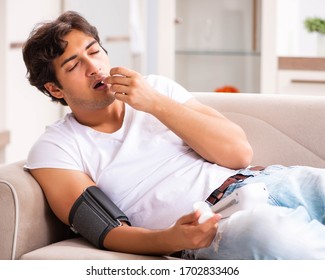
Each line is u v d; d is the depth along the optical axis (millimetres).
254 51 4043
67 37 1921
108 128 2020
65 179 1880
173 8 4133
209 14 4141
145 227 1908
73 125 2002
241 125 2268
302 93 3824
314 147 2197
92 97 1929
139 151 1968
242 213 1629
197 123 1954
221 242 1633
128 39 5035
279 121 2242
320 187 1801
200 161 1998
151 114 1997
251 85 4078
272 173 1909
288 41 4086
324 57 3734
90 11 5008
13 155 3857
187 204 1875
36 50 1954
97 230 1791
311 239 1548
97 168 1941
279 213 1599
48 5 4246
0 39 3686
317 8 4102
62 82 1946
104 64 1953
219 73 4152
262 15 3945
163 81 2146
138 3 5062
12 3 3781
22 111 3951
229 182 1905
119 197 1932
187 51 4184
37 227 1854
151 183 1941
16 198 1784
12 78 3820
